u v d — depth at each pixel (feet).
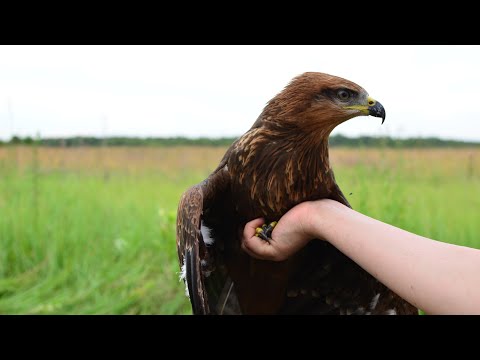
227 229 1.47
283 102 1.40
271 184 1.38
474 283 0.85
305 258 1.47
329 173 1.41
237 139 1.45
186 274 1.27
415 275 0.91
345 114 1.38
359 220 1.11
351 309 1.49
